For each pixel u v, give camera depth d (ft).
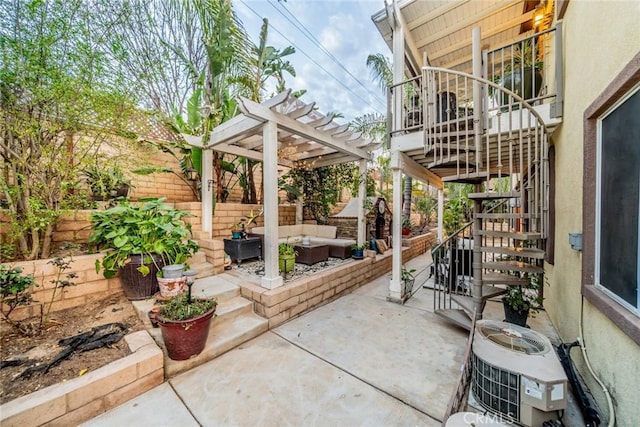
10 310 7.37
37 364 6.39
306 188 22.34
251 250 16.29
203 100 17.28
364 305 12.98
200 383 7.05
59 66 8.75
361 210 18.15
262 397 6.55
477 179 9.78
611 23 5.81
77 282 9.44
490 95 12.28
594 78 6.63
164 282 9.37
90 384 5.81
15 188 8.71
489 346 6.14
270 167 11.17
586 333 6.77
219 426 5.69
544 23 12.91
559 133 9.62
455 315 10.40
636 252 4.87
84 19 9.56
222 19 15.48
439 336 9.74
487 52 10.76
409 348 8.87
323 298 13.07
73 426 5.58
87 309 9.41
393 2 12.95
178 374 7.40
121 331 8.11
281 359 8.20
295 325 10.64
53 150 9.35
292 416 5.97
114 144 11.35
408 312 12.06
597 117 6.44
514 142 11.00
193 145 14.75
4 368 6.22
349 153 16.65
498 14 13.87
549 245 10.62
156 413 6.02
